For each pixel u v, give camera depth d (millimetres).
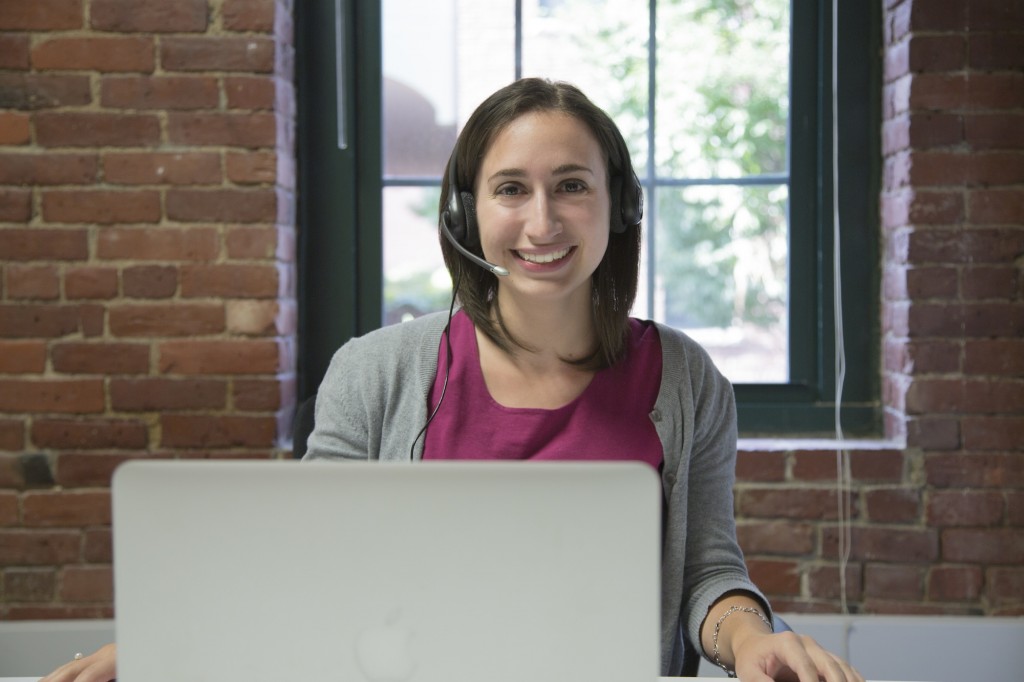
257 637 764
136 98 2082
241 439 2113
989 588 2107
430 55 2332
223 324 2109
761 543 2137
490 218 1250
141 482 755
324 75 2311
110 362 2104
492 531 757
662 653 1315
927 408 2104
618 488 752
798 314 2328
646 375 1368
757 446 2166
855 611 2133
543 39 2316
